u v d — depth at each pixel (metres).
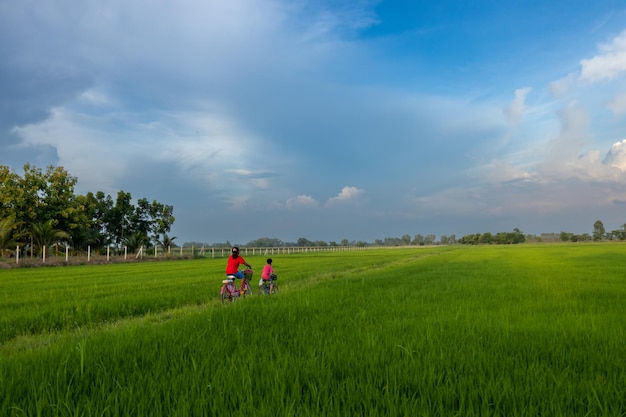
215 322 7.63
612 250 61.78
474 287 14.27
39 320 9.44
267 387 3.99
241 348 5.52
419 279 17.97
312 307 9.58
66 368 4.52
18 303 11.88
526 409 3.45
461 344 5.68
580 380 4.12
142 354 5.18
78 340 6.32
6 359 5.12
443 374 4.39
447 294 12.28
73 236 44.69
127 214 54.28
